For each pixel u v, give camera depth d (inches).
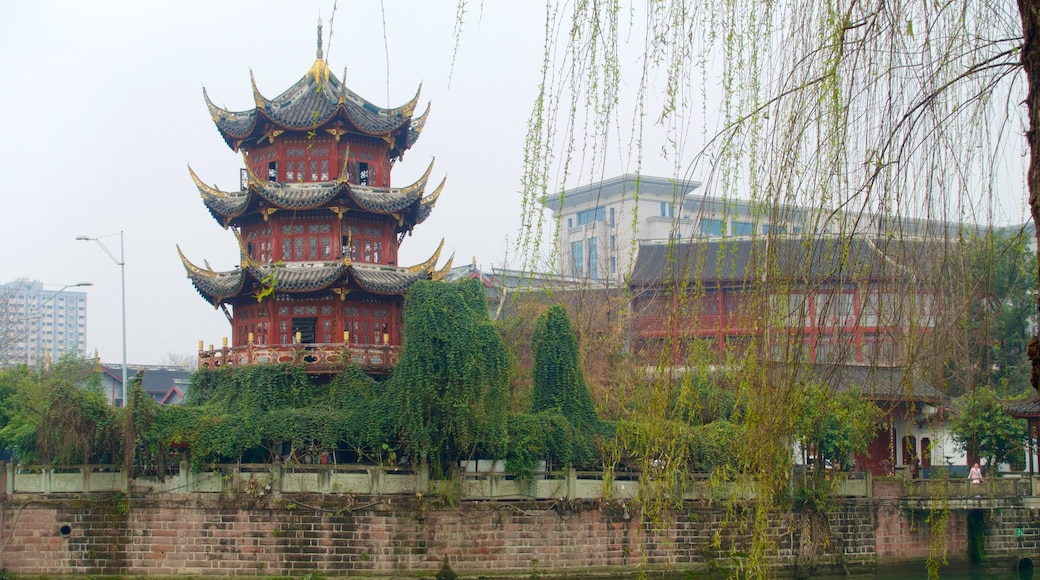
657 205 2967.5
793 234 576.4
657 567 1830.7
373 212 2166.6
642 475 740.0
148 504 1788.9
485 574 1800.0
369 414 1904.5
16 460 2098.9
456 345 1811.0
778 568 1893.5
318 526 1784.0
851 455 2068.2
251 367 2043.6
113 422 1835.6
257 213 2180.1
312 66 2261.3
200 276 2202.3
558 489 1863.9
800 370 615.5
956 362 627.5
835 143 535.8
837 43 514.6
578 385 2086.6
